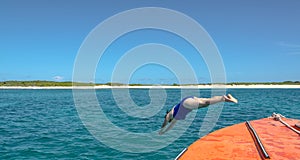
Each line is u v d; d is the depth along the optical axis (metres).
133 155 9.85
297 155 5.26
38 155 9.88
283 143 6.05
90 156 9.75
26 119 19.22
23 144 11.46
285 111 23.02
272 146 5.82
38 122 17.67
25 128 15.37
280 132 7.08
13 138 12.63
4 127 15.76
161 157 9.62
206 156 5.36
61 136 13.02
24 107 29.19
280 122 8.32
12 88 103.31
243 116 19.69
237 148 5.80
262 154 5.33
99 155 9.87
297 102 32.59
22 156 9.78
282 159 5.04
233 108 25.58
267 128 7.52
